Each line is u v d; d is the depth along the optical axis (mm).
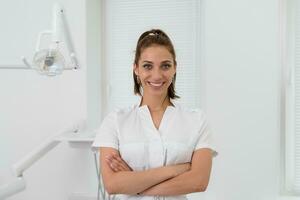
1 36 2471
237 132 2229
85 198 2373
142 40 1430
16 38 2453
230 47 2234
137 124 1439
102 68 2691
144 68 1396
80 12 2398
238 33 2225
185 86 2562
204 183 1367
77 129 2260
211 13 2252
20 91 2461
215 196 2256
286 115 2365
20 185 1761
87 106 2410
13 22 2455
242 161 2229
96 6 2602
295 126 2375
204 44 2398
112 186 1353
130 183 1336
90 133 2160
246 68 2221
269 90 2201
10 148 2488
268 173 2209
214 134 2250
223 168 2244
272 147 2203
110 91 2676
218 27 2244
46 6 2412
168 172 1335
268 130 2203
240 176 2232
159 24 2592
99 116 2646
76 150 2418
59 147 2436
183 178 1351
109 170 1383
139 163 1388
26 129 2463
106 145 1420
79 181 2426
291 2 2367
